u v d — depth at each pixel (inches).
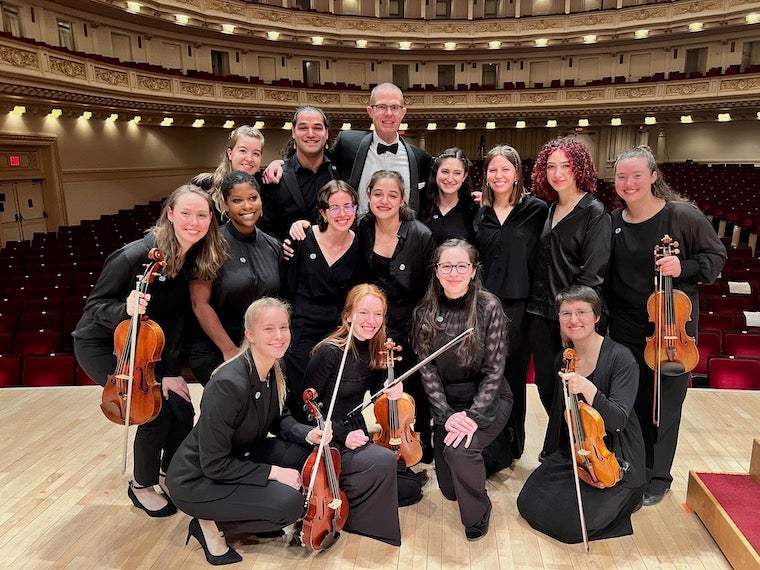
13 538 63.3
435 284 68.9
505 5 514.6
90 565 59.0
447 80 513.0
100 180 342.0
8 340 138.9
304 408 63.7
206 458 56.2
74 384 123.3
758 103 392.8
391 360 65.2
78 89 283.9
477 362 68.0
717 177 374.6
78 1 319.6
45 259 217.0
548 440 78.0
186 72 383.6
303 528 57.4
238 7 413.7
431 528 65.8
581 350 65.3
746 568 53.9
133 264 60.2
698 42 436.5
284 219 85.4
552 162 68.6
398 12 520.4
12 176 281.7
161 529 65.3
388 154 84.7
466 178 79.6
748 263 193.3
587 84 446.6
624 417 59.8
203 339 70.2
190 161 424.2
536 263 74.2
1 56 237.0
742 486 64.4
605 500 61.1
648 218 66.4
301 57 472.4
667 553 60.3
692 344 61.9
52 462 79.4
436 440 68.7
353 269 75.6
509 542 62.9
